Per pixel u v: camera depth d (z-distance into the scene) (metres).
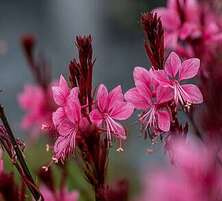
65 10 6.79
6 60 6.41
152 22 0.75
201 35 0.94
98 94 0.73
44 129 0.77
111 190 0.66
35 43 1.08
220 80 0.69
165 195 0.53
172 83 0.74
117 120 0.73
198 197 0.54
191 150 0.55
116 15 6.51
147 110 0.74
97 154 0.71
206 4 0.98
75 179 0.96
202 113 0.66
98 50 6.52
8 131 0.74
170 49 0.94
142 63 6.41
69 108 0.72
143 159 1.64
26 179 0.73
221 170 0.55
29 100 1.14
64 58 6.43
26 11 7.09
